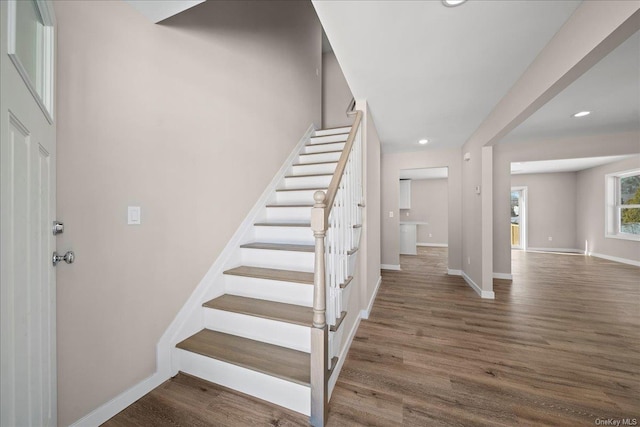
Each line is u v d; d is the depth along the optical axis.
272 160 2.88
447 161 4.71
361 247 2.62
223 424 1.30
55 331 1.04
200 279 1.89
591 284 4.11
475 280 3.78
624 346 2.15
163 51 1.63
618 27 1.16
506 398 1.53
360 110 2.62
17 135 0.69
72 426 1.18
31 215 0.80
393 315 2.82
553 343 2.20
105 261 1.32
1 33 0.58
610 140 3.84
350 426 1.31
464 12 1.46
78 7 1.20
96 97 1.27
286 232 2.37
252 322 1.72
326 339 1.34
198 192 1.89
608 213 6.33
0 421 0.62
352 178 2.09
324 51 5.31
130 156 1.44
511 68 2.05
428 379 1.70
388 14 1.48
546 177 7.66
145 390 1.50
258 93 2.63
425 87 2.37
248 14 2.49
